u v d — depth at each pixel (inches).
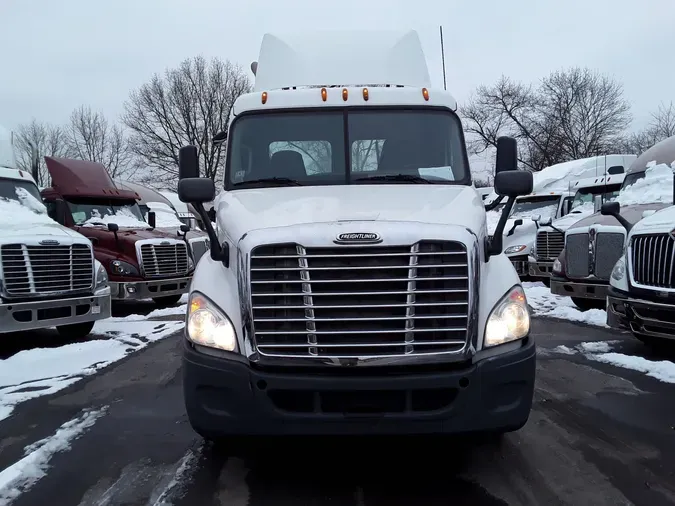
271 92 207.2
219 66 1748.3
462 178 196.2
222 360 139.5
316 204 161.8
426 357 135.6
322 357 135.5
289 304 137.6
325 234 137.3
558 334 324.2
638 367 246.1
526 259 590.2
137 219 530.0
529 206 655.8
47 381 245.1
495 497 136.0
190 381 142.4
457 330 137.0
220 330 142.5
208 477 149.0
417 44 242.8
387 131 200.8
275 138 201.2
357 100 204.1
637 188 391.9
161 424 189.2
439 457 159.0
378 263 137.3
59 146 1641.2
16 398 221.0
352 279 136.3
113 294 452.8
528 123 1846.7
